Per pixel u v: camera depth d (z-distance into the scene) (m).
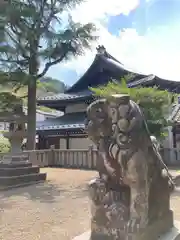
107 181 2.56
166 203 2.93
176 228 3.03
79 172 11.94
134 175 2.29
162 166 2.88
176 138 15.15
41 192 7.83
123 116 2.26
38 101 21.30
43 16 16.09
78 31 15.62
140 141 2.29
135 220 2.33
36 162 13.98
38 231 4.33
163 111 9.09
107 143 2.42
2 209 5.89
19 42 14.98
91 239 2.58
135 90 8.65
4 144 19.28
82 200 6.68
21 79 14.98
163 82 17.03
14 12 13.84
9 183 8.59
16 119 9.51
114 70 20.56
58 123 20.02
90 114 2.45
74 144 20.36
